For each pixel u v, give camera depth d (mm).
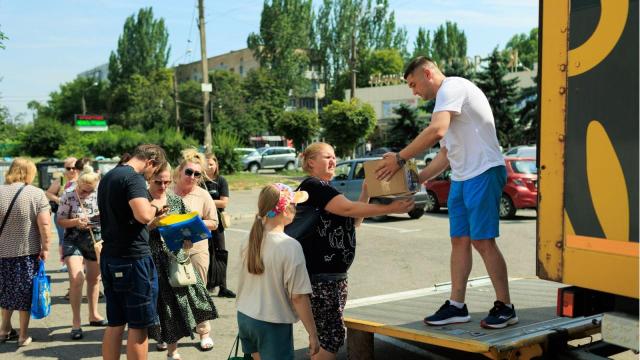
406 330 3881
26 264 5520
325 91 78938
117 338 4234
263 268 3414
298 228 3746
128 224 4125
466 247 3932
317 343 3393
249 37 79750
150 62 92625
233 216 15898
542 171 3082
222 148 33438
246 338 3596
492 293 5230
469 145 3701
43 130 49406
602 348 3873
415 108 43531
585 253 2869
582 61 2877
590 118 2840
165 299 4938
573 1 2920
